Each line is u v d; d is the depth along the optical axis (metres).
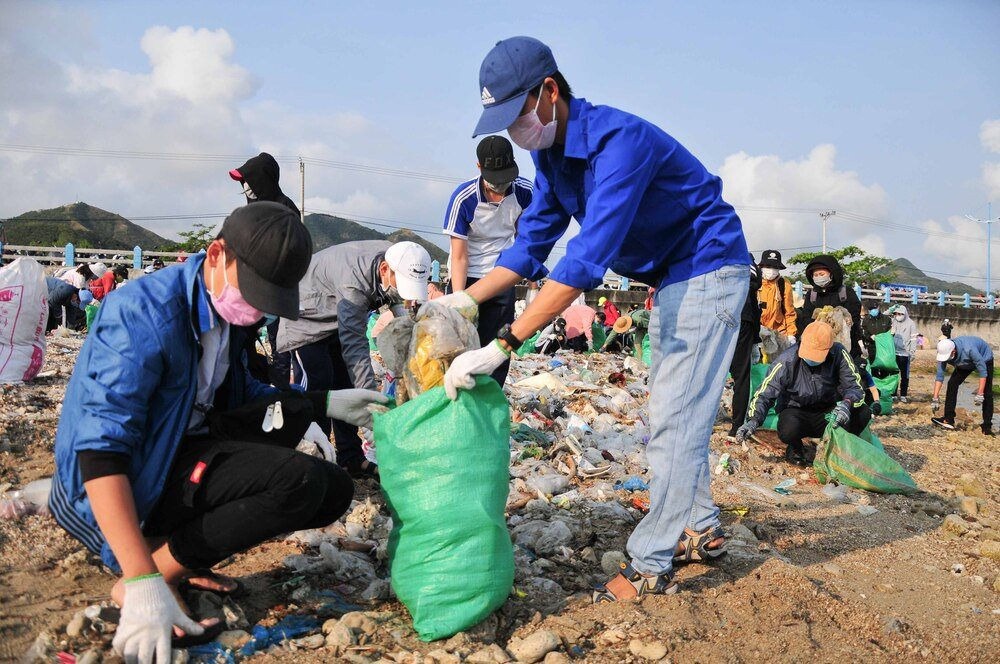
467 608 2.65
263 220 2.27
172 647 2.34
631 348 13.31
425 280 3.96
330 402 2.96
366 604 2.92
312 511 2.48
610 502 4.33
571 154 2.82
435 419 2.69
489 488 2.71
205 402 2.65
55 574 2.86
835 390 5.92
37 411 4.82
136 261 23.48
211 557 2.49
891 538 4.48
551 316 2.68
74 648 2.35
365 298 4.07
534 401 6.38
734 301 3.04
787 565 3.58
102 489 2.20
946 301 38.03
